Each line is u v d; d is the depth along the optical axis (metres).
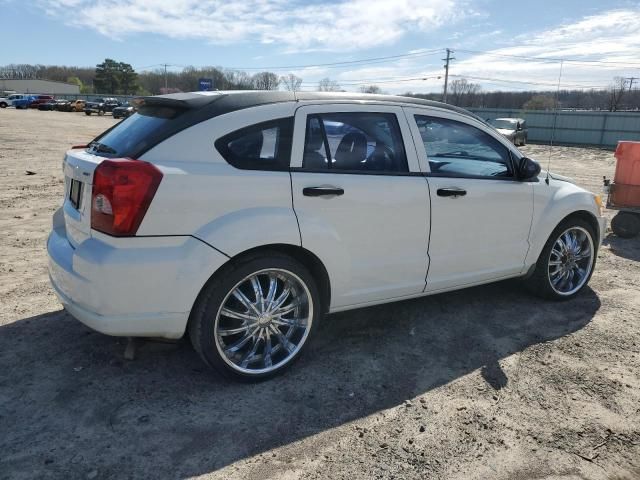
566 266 4.73
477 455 2.67
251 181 3.03
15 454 2.57
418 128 3.76
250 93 3.27
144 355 3.54
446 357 3.68
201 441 2.71
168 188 2.80
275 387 3.24
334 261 3.36
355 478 2.49
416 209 3.64
